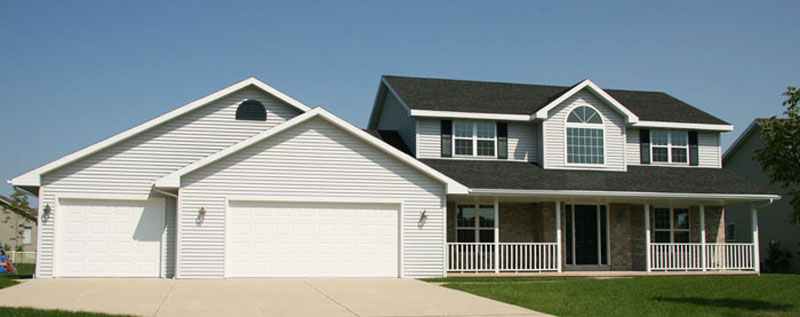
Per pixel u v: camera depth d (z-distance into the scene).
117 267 19.19
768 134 14.40
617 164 25.02
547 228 23.55
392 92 26.55
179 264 18.44
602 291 17.23
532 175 23.33
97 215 19.28
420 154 24.22
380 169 20.03
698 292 17.30
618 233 24.58
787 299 16.11
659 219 25.89
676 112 27.36
